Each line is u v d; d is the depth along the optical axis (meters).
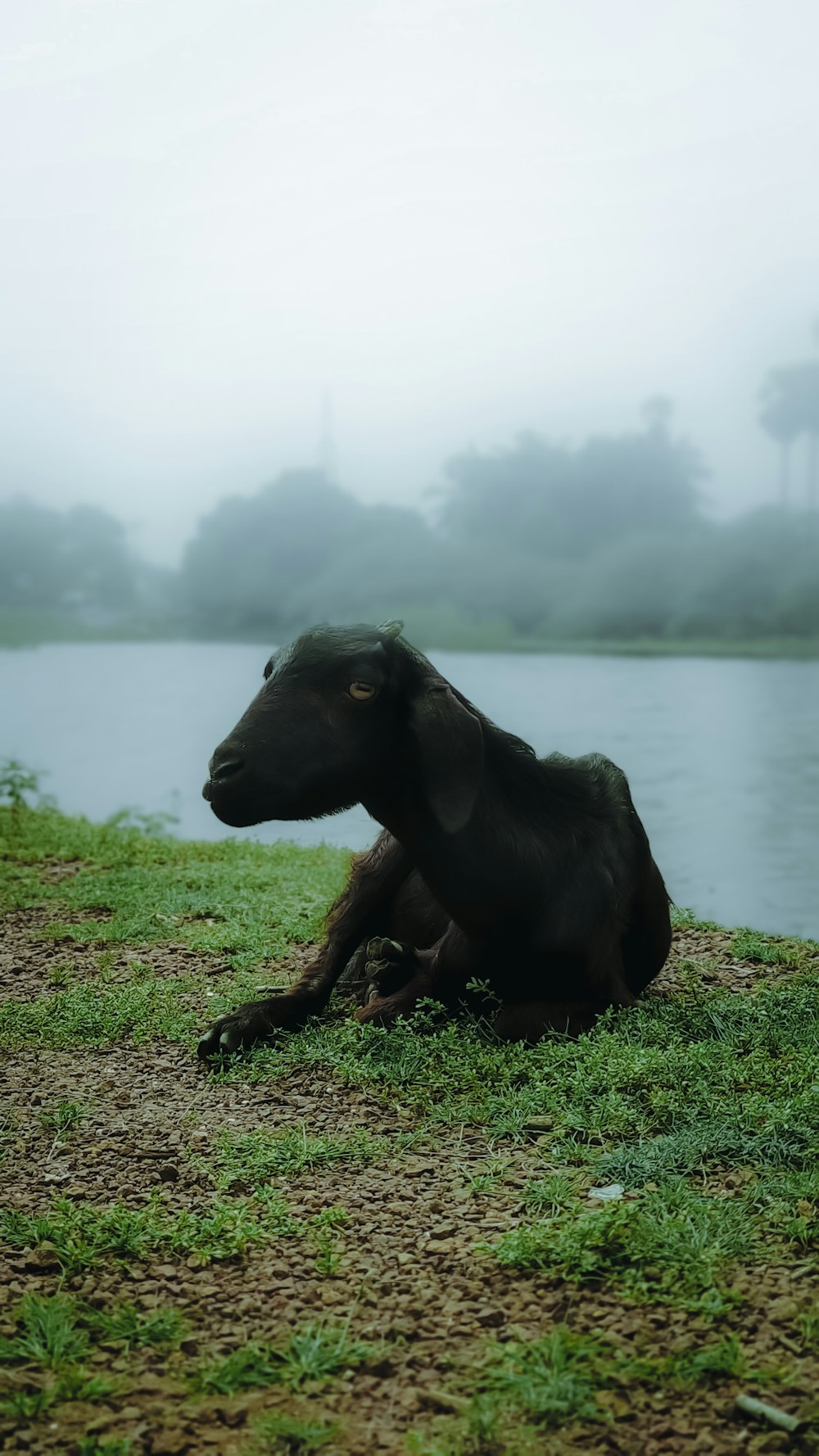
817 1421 2.62
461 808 4.58
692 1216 3.40
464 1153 4.02
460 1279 3.20
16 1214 3.57
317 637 4.75
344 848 9.68
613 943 5.19
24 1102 4.52
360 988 5.77
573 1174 3.78
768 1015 5.16
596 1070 4.36
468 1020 5.17
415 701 4.66
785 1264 3.21
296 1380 2.79
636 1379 2.77
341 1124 4.27
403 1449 2.58
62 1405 2.72
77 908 7.62
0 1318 3.05
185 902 7.57
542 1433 2.63
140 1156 4.02
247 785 4.50
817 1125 3.93
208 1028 5.30
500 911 4.98
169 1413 2.69
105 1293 3.17
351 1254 3.36
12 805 10.92
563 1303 3.08
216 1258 3.34
